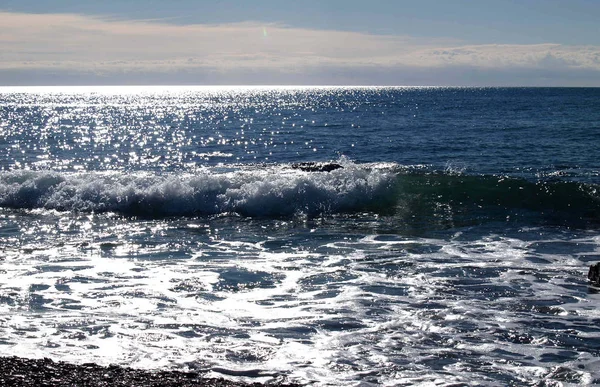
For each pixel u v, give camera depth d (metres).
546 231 14.16
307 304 8.98
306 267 11.11
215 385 6.12
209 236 13.91
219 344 7.39
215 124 57.34
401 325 8.10
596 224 14.80
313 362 6.88
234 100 147.00
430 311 8.66
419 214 16.06
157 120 66.25
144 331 7.80
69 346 7.27
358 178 18.33
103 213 16.59
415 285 9.97
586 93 163.38
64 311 8.56
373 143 35.16
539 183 17.77
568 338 7.63
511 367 6.78
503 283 10.09
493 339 7.61
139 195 17.27
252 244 13.08
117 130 52.16
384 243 13.12
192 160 30.61
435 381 6.41
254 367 6.72
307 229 14.66
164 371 6.49
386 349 7.28
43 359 6.72
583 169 23.44
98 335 7.64
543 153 28.42
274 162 29.05
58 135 46.72
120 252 12.26
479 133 39.25
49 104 121.50
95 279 10.23
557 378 6.49
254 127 51.72
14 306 8.76
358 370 6.68
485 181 17.98
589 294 9.47
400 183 17.86
